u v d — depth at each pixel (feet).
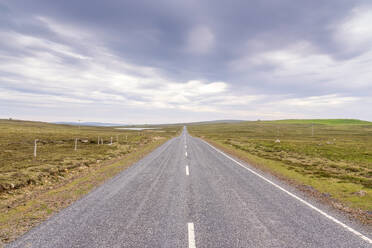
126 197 23.40
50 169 40.70
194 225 16.25
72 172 41.16
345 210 20.17
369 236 14.70
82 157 59.36
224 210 19.53
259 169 42.42
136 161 50.85
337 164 56.18
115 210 19.45
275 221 17.13
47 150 74.33
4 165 44.16
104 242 13.64
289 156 70.90
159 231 15.21
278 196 24.17
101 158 58.39
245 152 76.79
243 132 340.39
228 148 88.89
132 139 145.28
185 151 72.38
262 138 204.64
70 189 27.12
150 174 35.91
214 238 14.19
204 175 35.24
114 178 33.06
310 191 26.91
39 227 15.94
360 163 59.57
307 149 98.02
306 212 19.27
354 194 26.45
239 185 28.99
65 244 13.41
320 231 15.39
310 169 46.01
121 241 13.76
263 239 14.10
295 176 37.40
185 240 13.89
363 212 19.74
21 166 43.19
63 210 19.58
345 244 13.55
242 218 17.69
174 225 16.22
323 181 34.12
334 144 133.69
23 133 146.82
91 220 17.19
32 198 24.59
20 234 14.83
